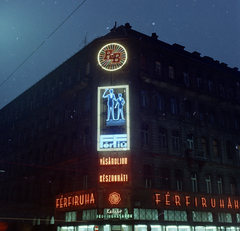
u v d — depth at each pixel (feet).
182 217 122.11
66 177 133.39
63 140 141.90
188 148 132.26
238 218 140.05
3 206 185.26
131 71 123.44
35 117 172.55
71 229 119.24
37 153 162.91
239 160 151.33
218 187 138.10
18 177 176.76
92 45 131.95
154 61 133.28
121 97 118.32
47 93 164.55
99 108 118.83
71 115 139.13
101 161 113.60
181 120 134.41
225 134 150.00
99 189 110.83
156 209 115.34
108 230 106.52
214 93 152.35
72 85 137.28
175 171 126.00
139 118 120.26
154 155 120.47
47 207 142.92
